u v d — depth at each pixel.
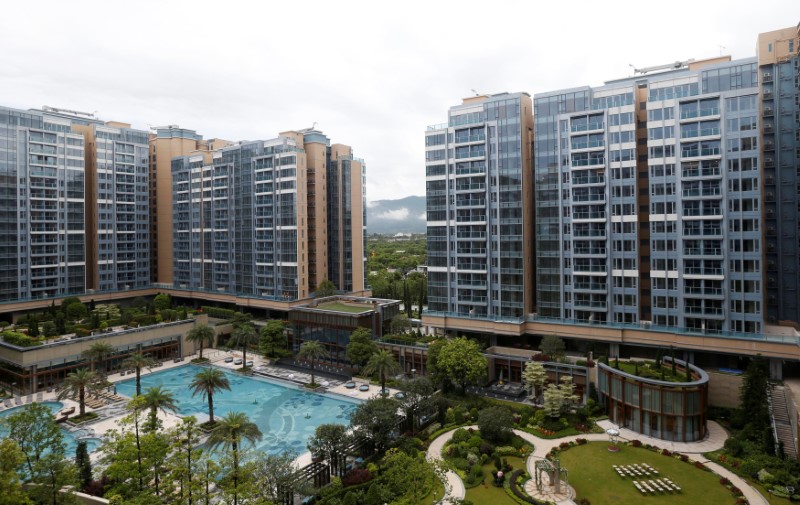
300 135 149.00
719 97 87.56
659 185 92.62
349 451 63.06
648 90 94.06
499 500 56.25
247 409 88.31
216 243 157.75
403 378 101.44
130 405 54.44
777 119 102.00
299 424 81.44
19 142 135.12
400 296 162.38
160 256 175.50
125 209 161.00
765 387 72.81
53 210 141.88
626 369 79.56
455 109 111.94
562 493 57.38
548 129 102.44
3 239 131.38
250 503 44.91
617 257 96.44
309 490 52.25
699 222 89.12
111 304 146.75
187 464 47.78
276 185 142.25
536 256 104.31
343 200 154.88
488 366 97.75
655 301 93.38
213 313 148.25
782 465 60.69
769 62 103.50
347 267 155.62
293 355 120.88
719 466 63.50
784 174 101.25
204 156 161.88
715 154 87.69
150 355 115.88
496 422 68.69
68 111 156.50
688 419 70.31
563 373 88.06
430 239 114.44
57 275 142.75
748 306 85.94
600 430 74.56
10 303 131.88
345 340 113.44
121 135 160.38
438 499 56.16
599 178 97.38
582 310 99.44
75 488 49.59
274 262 143.50
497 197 106.06
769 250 102.06
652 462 64.44
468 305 110.06
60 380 99.69
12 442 43.75
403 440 66.94
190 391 97.81
